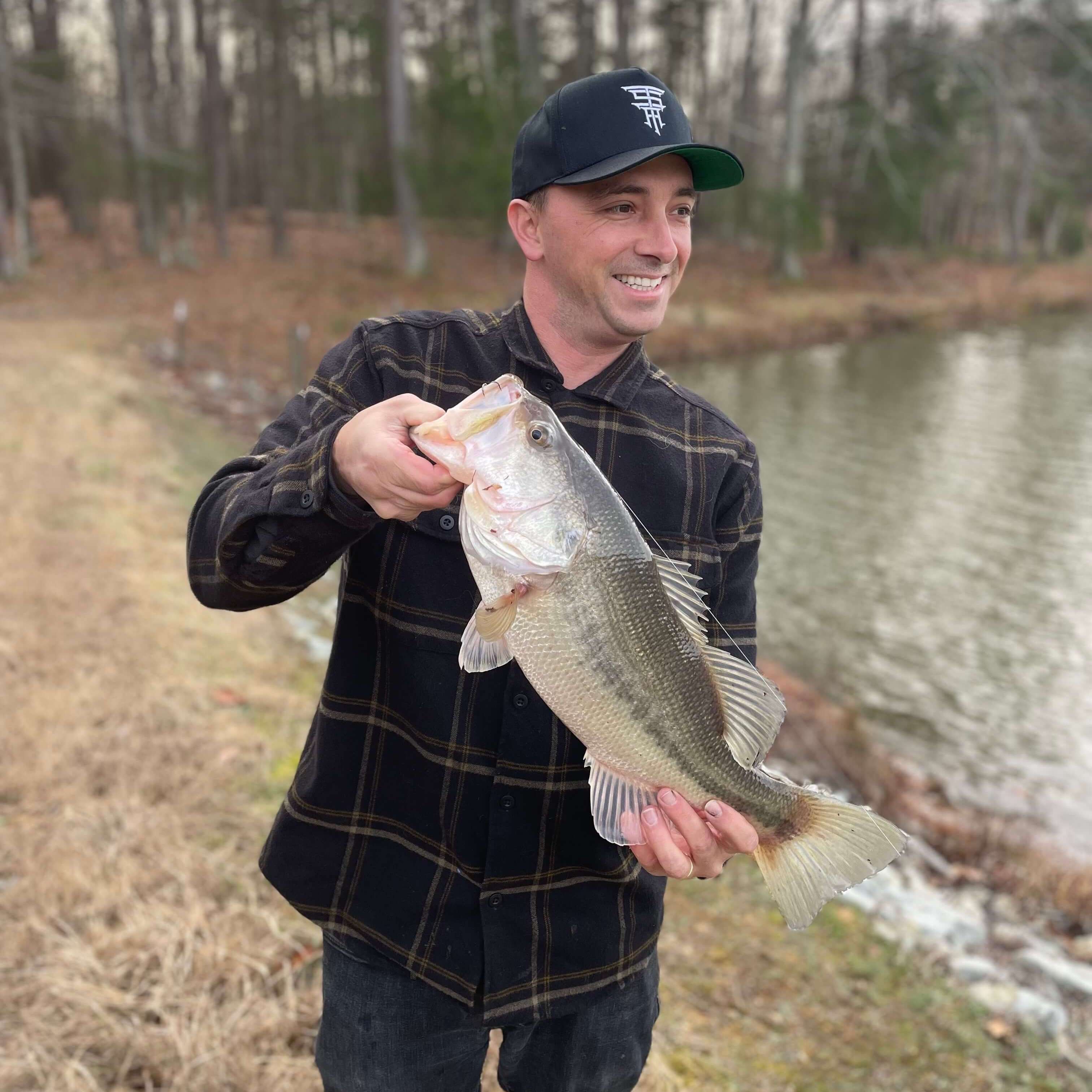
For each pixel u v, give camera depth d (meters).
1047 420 18.14
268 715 5.14
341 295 26.17
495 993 1.80
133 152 28.42
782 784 1.88
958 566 11.09
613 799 1.74
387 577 1.79
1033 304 33.97
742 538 1.97
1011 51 33.28
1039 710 7.89
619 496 1.73
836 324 28.70
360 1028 1.85
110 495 8.85
